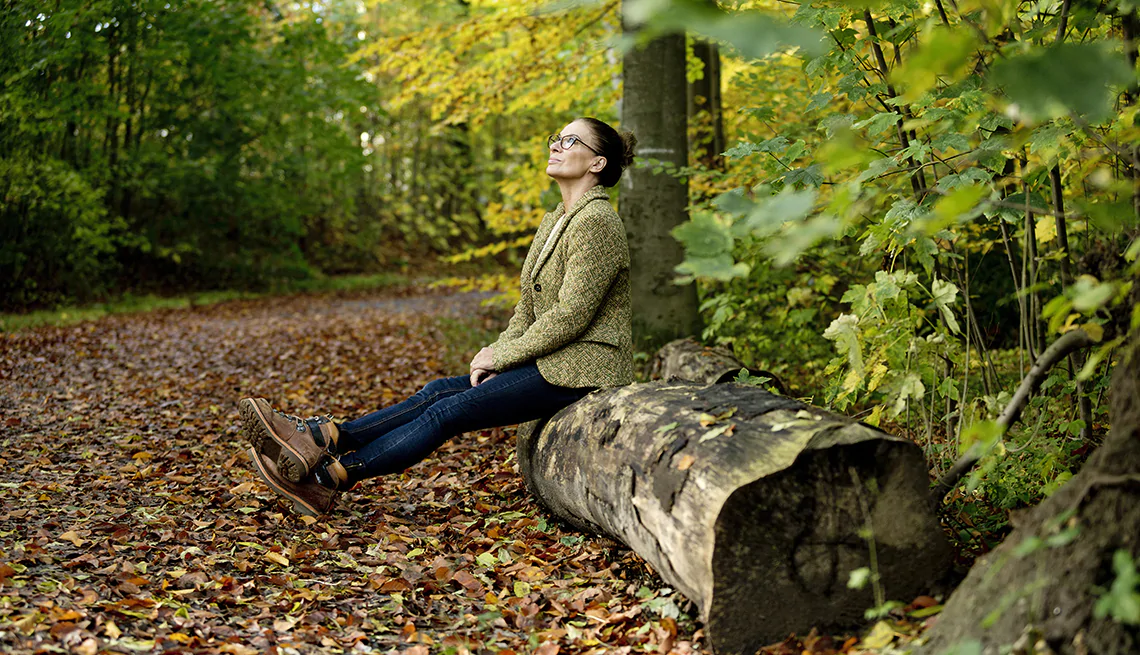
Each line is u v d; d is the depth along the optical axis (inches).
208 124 634.8
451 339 383.2
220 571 106.9
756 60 200.2
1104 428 115.5
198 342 383.9
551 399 126.6
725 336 228.5
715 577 83.0
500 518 135.0
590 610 98.2
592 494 108.7
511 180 302.4
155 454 174.7
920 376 113.0
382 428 132.4
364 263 934.4
